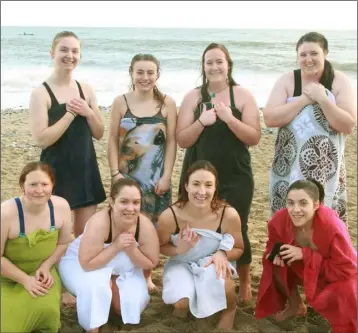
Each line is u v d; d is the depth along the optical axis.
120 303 3.82
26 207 3.74
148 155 4.41
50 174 3.70
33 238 3.71
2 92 18.16
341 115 4.02
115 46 30.34
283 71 22.27
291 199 3.72
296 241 3.92
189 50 28.52
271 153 10.02
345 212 4.45
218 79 4.23
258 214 6.77
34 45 32.78
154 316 4.17
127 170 4.46
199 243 3.98
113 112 4.47
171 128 4.46
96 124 4.39
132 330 3.82
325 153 4.12
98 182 4.54
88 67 23.89
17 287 3.71
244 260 4.34
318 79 4.23
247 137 4.19
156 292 4.58
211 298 3.83
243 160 4.29
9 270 3.67
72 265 3.92
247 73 21.73
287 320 4.11
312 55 4.09
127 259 3.90
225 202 4.07
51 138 4.19
